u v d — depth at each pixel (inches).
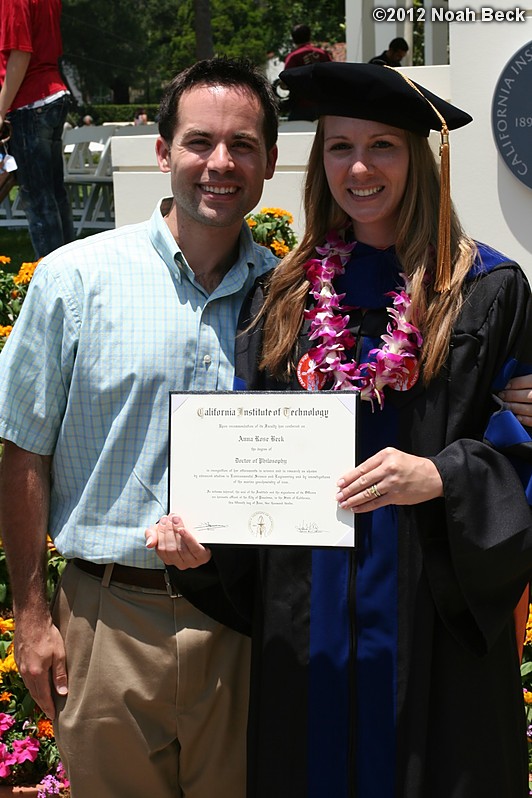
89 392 101.3
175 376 102.2
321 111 100.1
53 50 267.1
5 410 102.3
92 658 103.7
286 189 257.3
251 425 93.7
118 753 104.9
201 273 105.7
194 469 94.7
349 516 92.1
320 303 101.4
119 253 103.8
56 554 163.6
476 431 98.1
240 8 1082.7
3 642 156.1
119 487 101.7
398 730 95.3
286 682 99.0
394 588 96.6
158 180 260.4
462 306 96.7
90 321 101.0
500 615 95.6
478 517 91.9
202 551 94.2
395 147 98.5
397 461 90.0
